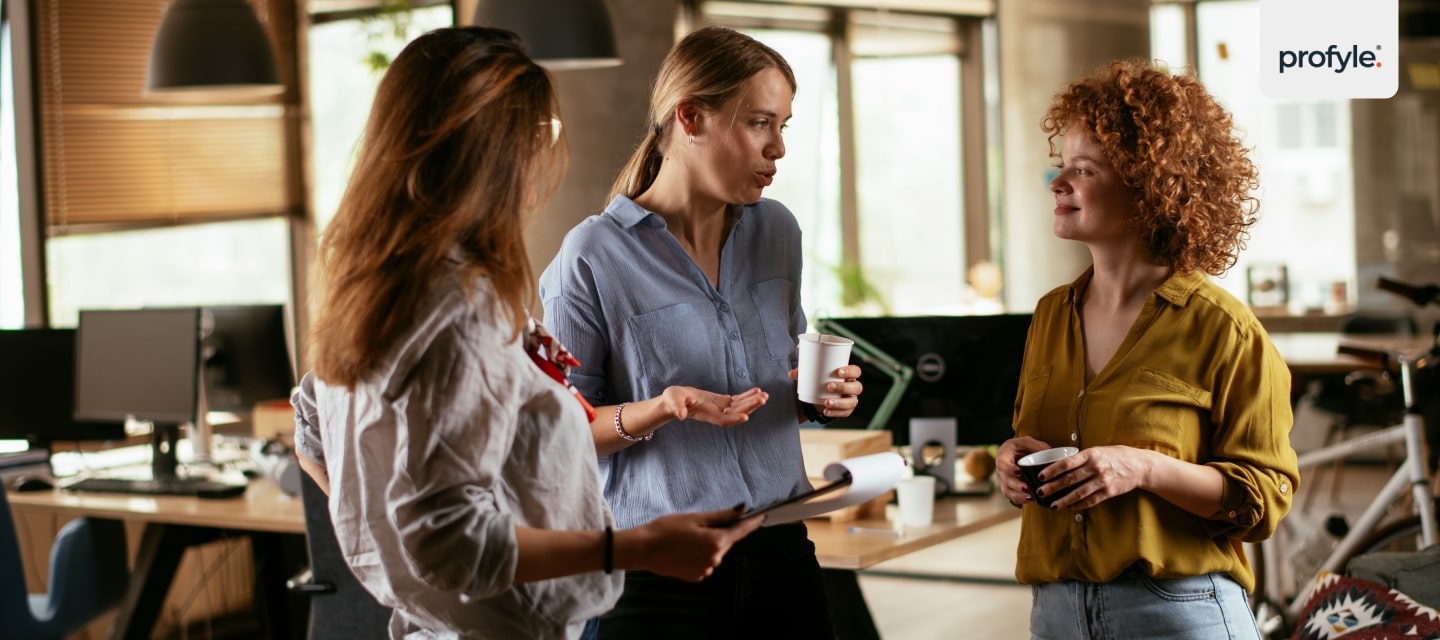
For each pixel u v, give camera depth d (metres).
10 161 5.14
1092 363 1.78
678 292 1.88
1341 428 6.29
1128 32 8.03
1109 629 1.71
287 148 6.18
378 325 1.27
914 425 3.32
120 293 5.55
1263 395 1.68
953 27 8.43
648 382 1.87
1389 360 3.40
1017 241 8.25
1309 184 8.39
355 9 6.35
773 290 2.00
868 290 7.80
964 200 8.59
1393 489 3.38
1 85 5.12
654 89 1.92
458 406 1.27
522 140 1.36
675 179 1.89
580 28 3.83
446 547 1.26
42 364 4.22
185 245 5.82
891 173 8.36
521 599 1.39
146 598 3.73
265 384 4.37
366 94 6.40
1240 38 8.62
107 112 5.43
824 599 1.98
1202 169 1.70
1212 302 1.70
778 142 1.83
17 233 5.15
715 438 1.88
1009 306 8.32
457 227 1.31
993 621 4.86
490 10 3.85
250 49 4.44
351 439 1.36
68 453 4.77
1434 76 8.04
